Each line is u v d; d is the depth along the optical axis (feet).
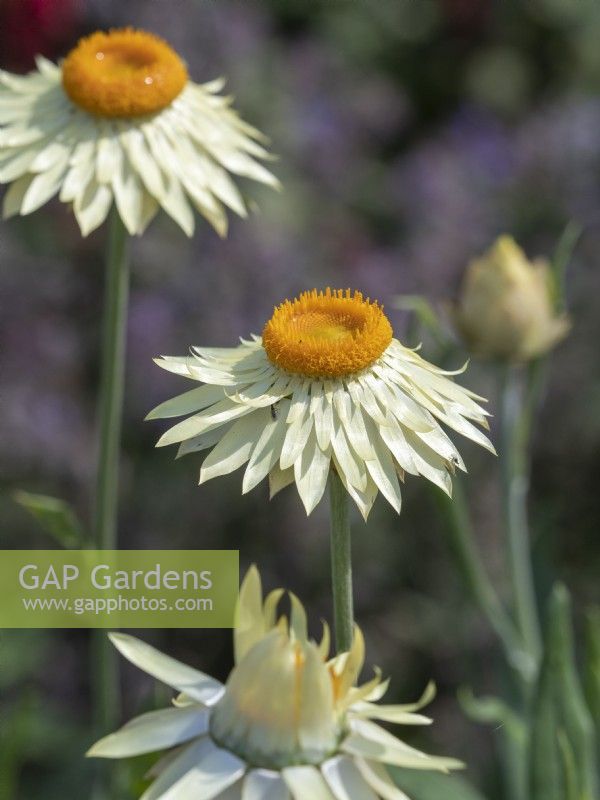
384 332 1.25
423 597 1.85
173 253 1.90
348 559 1.23
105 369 1.43
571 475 1.97
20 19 1.86
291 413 1.23
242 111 2.01
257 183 2.01
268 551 1.86
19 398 1.85
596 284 2.01
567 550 1.93
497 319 1.49
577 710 1.40
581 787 1.39
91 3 1.90
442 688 1.82
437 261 2.00
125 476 1.87
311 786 1.17
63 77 1.44
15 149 1.43
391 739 1.20
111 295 1.42
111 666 1.45
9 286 1.91
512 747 1.52
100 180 1.41
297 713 1.18
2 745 1.40
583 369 1.97
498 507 1.86
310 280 1.94
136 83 1.43
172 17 1.93
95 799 1.45
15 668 1.74
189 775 1.18
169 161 1.43
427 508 1.87
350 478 1.21
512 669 1.53
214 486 1.87
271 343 1.24
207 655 1.87
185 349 1.86
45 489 1.86
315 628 1.84
